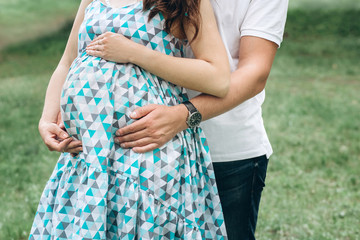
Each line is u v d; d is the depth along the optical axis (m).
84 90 1.83
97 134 1.81
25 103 9.69
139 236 1.81
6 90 10.98
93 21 1.92
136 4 1.89
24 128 7.95
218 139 2.14
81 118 1.83
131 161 1.82
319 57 15.80
